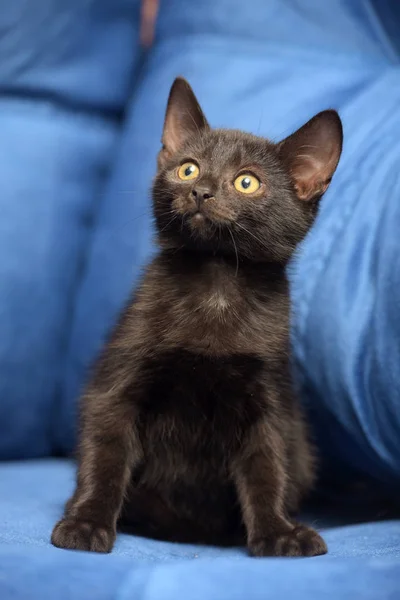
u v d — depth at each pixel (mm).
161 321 642
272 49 845
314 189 676
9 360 843
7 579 505
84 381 735
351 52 849
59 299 874
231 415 639
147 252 802
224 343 636
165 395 638
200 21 874
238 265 656
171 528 663
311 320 686
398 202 664
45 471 798
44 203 876
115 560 536
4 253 852
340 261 681
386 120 745
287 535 593
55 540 579
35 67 916
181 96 704
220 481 654
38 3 920
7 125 886
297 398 689
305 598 493
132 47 945
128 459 625
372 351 646
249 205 645
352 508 741
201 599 494
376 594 496
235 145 667
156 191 676
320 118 671
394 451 654
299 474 678
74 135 908
